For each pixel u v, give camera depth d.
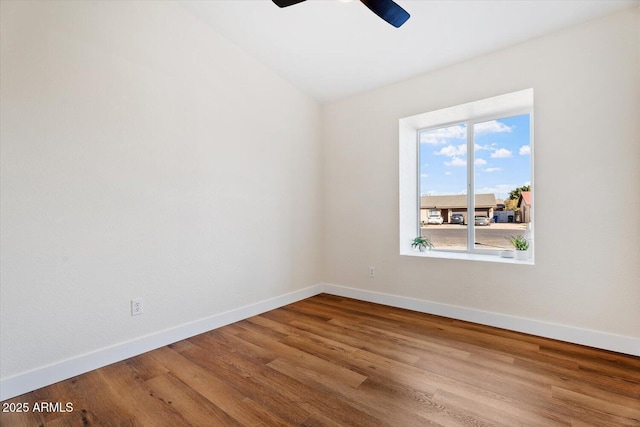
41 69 1.79
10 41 1.69
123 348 2.13
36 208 1.78
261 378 1.88
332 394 1.71
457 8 2.20
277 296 3.28
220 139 2.75
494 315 2.66
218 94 2.73
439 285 2.98
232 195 2.85
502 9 2.17
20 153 1.73
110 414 1.56
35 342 1.78
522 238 2.89
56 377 1.84
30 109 1.76
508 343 2.31
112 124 2.08
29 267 1.76
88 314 1.99
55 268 1.85
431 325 2.71
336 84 3.38
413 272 3.15
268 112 3.18
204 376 1.90
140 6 2.23
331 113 3.78
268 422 1.49
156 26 2.32
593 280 2.22
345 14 2.42
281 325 2.75
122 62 2.13
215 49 2.70
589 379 1.80
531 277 2.47
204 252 2.63
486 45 2.54
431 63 2.85
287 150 3.40
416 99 3.10
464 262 2.82
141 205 2.23
